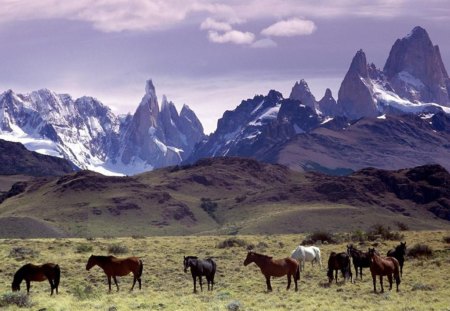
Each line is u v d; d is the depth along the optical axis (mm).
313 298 63594
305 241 120375
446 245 110312
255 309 56594
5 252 104562
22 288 71438
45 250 109438
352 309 57500
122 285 75375
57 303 58812
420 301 62156
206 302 60781
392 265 68562
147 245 122125
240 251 108562
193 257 69000
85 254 102125
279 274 69250
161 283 77062
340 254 74312
